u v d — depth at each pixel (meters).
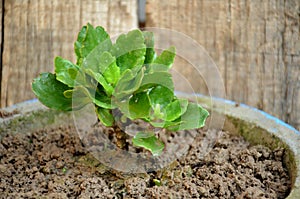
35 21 0.78
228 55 0.78
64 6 0.78
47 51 0.78
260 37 0.78
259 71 0.78
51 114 0.60
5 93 0.77
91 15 0.78
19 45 0.78
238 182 0.50
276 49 0.77
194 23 0.79
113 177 0.52
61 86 0.51
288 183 0.50
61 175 0.52
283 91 0.77
